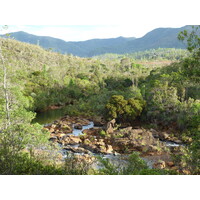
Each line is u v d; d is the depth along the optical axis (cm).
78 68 7431
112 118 2811
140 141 2077
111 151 1948
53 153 1230
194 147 933
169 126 2566
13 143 820
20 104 1711
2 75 1641
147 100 3056
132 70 6750
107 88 5331
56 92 4819
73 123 3084
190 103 2478
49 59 8212
